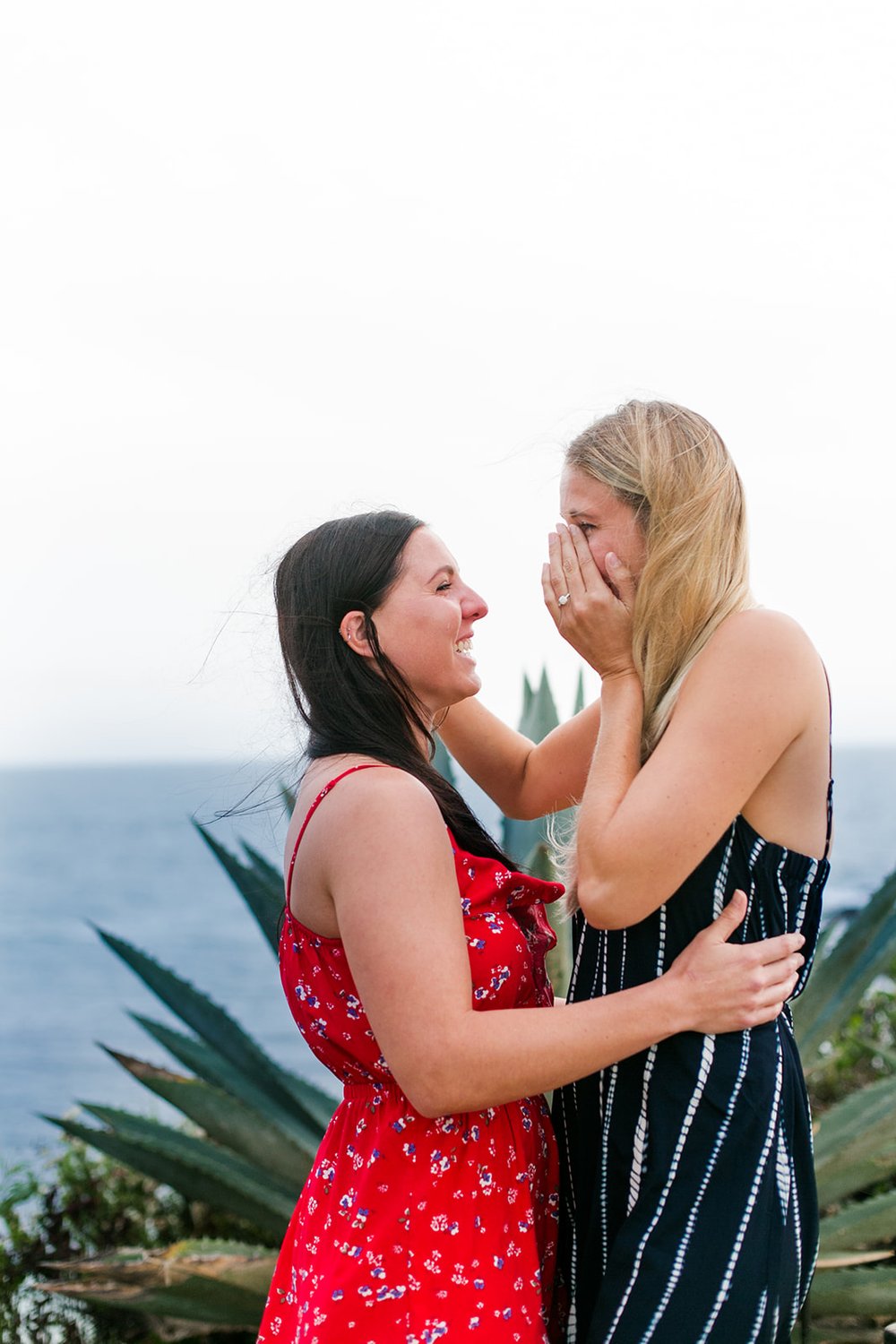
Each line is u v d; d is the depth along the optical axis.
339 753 1.80
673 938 1.68
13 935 50.81
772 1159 1.61
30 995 38.34
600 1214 1.69
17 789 148.12
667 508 1.77
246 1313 3.04
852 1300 3.00
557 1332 1.79
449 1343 1.55
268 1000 34.56
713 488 1.78
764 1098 1.62
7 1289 3.41
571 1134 1.80
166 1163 3.28
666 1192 1.61
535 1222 1.72
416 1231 1.60
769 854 1.69
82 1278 3.29
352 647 1.85
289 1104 3.42
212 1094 3.30
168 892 64.69
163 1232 3.71
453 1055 1.52
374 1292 1.57
